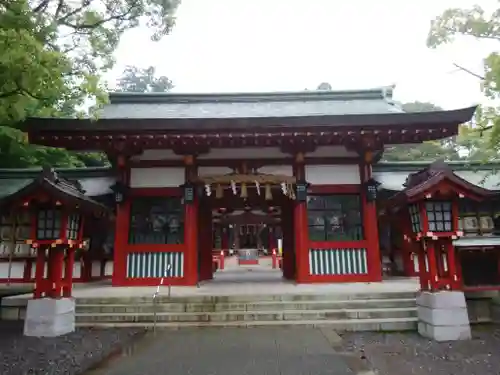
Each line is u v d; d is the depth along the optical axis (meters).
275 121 11.31
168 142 12.01
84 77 6.80
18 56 5.72
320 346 6.62
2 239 13.21
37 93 6.72
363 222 12.62
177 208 12.77
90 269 14.48
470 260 8.43
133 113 14.11
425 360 5.95
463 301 7.41
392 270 15.19
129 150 12.72
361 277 12.20
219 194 12.66
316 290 10.14
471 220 13.31
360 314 8.41
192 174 12.73
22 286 12.55
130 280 12.07
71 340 7.30
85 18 12.68
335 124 11.41
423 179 8.06
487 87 9.65
